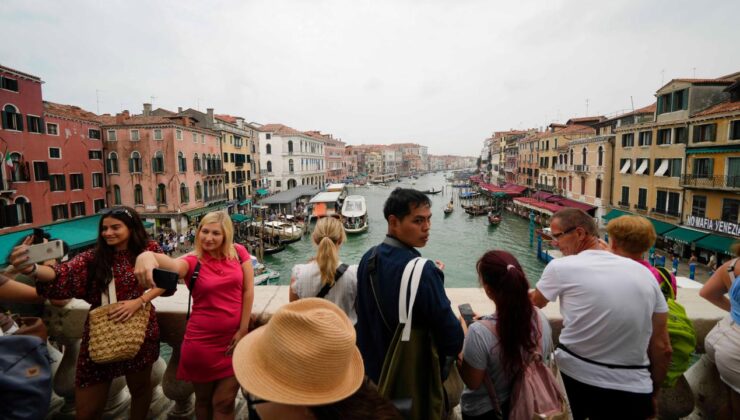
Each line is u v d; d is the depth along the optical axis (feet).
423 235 6.10
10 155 77.20
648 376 6.30
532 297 7.31
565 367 6.68
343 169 367.04
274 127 229.04
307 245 118.73
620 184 107.96
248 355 4.48
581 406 6.59
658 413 8.25
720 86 81.56
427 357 5.64
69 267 6.93
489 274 5.98
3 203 75.31
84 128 100.37
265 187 216.74
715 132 76.89
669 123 87.71
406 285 5.54
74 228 81.56
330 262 7.78
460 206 220.43
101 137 107.76
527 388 5.66
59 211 90.74
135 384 7.79
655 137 93.30
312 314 4.07
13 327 8.55
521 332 5.71
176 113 146.10
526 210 168.66
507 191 193.88
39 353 4.38
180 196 113.50
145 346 7.72
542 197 161.48
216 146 138.41
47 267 6.69
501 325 5.81
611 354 6.24
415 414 5.46
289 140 225.35
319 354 3.85
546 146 170.50
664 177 90.58
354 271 8.05
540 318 6.13
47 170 86.58
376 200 255.70
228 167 152.25
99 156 106.73
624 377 6.20
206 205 128.47
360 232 138.10
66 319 8.59
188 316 7.68
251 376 4.12
